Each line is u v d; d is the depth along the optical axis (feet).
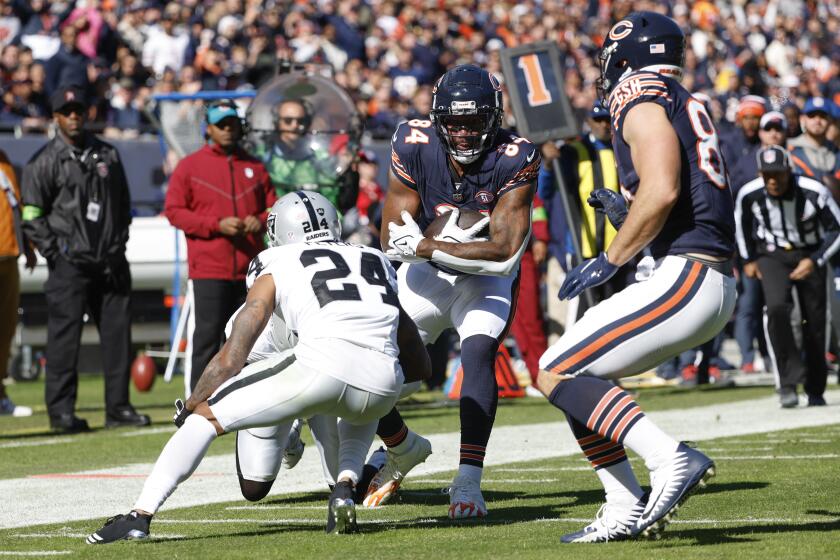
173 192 108.37
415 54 239.30
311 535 57.36
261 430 64.64
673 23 55.31
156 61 210.18
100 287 112.68
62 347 110.52
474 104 62.28
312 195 60.95
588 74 258.37
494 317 65.57
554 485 72.59
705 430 98.53
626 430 51.52
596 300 122.52
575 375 53.11
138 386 154.20
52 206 110.73
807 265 113.50
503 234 64.18
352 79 214.69
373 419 57.31
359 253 58.70
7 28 204.23
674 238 53.26
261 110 117.80
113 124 182.19
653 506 51.06
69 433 109.60
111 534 55.47
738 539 53.01
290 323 56.95
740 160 129.70
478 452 63.31
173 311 157.69
